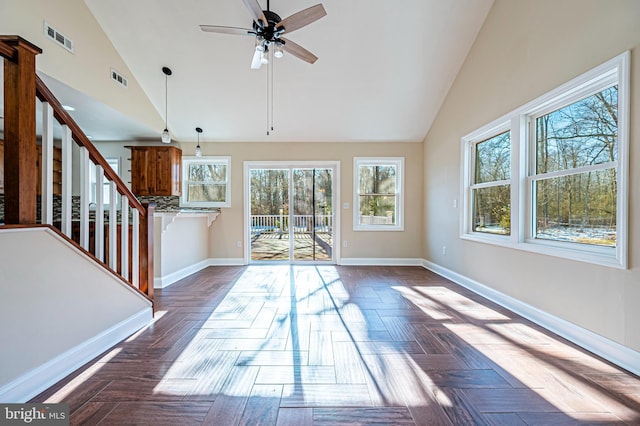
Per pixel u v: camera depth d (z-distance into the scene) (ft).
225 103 15.17
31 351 5.24
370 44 12.17
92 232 12.00
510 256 9.94
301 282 13.66
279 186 18.29
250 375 5.97
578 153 7.73
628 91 6.20
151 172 17.15
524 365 6.34
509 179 10.40
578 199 7.73
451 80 13.83
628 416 4.80
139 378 5.83
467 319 9.00
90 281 6.63
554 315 8.10
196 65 13.05
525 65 9.18
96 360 6.52
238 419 4.73
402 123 16.53
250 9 7.81
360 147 17.98
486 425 4.60
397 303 10.57
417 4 10.85
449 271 14.39
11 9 8.14
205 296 11.45
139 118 14.02
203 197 18.33
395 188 18.25
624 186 6.27
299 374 6.01
